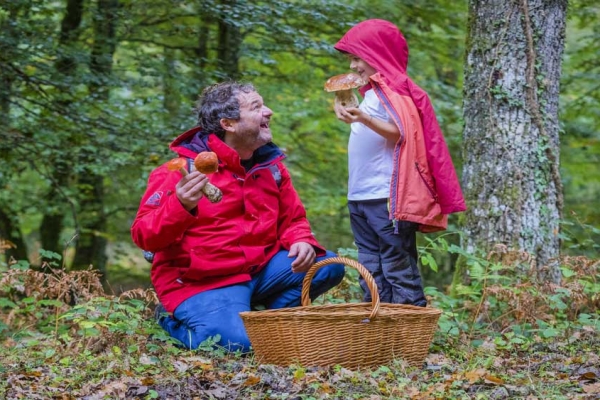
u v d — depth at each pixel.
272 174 4.50
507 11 5.49
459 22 9.88
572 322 4.68
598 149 11.20
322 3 8.70
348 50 4.29
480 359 3.78
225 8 8.33
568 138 11.02
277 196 4.54
